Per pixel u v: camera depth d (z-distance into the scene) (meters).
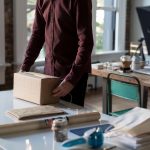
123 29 5.99
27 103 1.78
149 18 2.59
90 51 1.75
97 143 1.17
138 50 3.86
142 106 2.71
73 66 1.74
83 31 1.74
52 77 1.79
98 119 1.53
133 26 6.12
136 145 1.18
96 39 5.67
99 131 1.22
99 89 5.73
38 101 1.75
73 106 1.75
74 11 1.79
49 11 1.94
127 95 2.73
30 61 2.12
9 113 1.55
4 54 4.32
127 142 1.20
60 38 1.89
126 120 1.35
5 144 1.23
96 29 5.67
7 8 4.29
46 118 1.50
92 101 4.92
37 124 1.40
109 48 5.97
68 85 1.73
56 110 1.62
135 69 3.06
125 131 1.24
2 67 4.34
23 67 2.09
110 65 3.28
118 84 2.79
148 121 1.27
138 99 2.63
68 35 1.88
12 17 4.37
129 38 6.18
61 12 1.85
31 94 1.79
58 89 1.74
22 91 1.84
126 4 5.99
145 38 2.76
